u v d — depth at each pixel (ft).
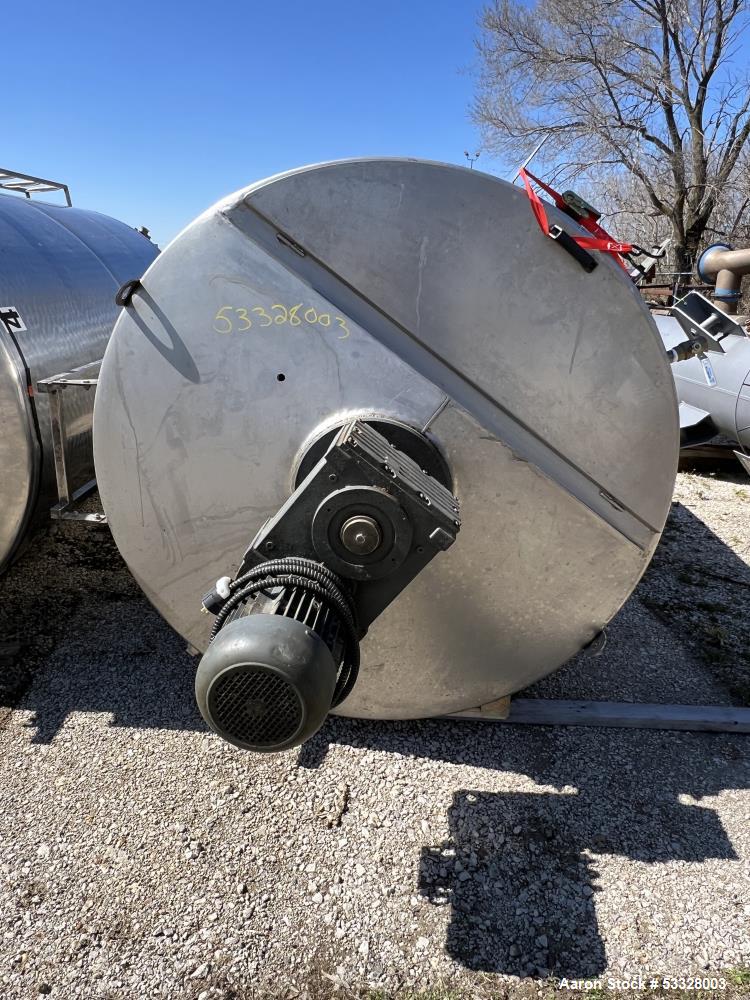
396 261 6.48
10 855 6.84
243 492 6.95
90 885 6.57
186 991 5.73
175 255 6.52
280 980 5.83
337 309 6.51
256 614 4.88
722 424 18.79
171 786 7.67
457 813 7.41
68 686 9.29
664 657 10.42
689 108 53.62
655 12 52.16
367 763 8.04
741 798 7.73
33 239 9.61
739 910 6.44
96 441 6.95
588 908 6.46
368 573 5.42
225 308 6.56
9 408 7.86
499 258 6.45
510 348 6.60
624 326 6.52
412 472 5.61
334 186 6.35
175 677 9.48
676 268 57.82
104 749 8.18
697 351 9.46
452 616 7.40
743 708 9.11
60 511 7.97
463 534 6.98
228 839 7.05
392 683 7.82
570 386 6.66
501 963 5.99
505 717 8.53
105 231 12.25
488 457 6.72
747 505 17.46
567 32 53.16
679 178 55.47
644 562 7.18
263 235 6.48
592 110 54.60
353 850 6.97
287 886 6.60
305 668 4.60
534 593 7.29
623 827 7.30
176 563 7.32
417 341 6.62
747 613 11.89
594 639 7.64
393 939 6.17
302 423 6.69
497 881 6.70
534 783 7.83
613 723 8.79
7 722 8.60
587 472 6.85
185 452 6.89
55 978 5.80
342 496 5.24
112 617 10.97
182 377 6.71
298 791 7.63
